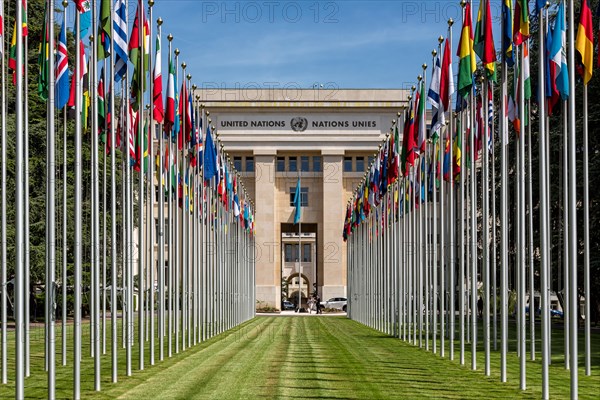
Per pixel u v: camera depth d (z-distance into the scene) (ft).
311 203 379.14
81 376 91.50
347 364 106.83
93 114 86.33
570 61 76.89
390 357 119.03
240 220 245.45
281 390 78.59
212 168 158.20
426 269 136.98
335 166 374.22
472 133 104.42
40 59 93.15
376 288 214.28
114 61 93.20
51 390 69.51
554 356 121.08
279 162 380.17
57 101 92.07
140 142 102.63
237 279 234.79
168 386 81.51
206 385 82.33
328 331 196.54
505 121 91.40
